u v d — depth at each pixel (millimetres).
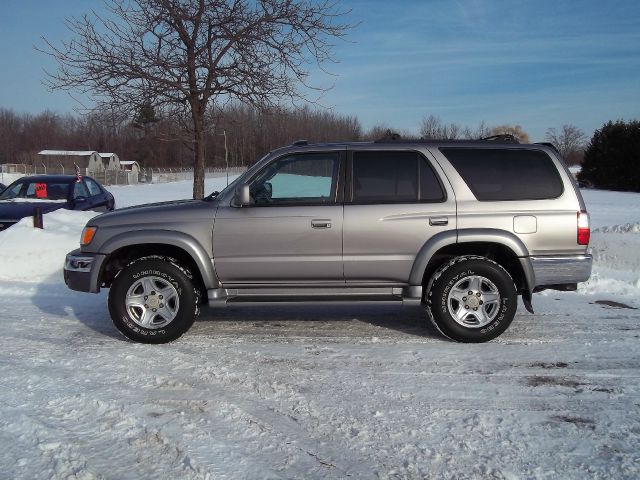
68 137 74375
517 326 6023
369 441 3547
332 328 6027
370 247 5402
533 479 3125
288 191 5531
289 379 4555
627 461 3295
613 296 7434
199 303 5707
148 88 9711
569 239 5391
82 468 3172
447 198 5430
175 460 3295
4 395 4184
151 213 5543
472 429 3707
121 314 5426
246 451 3410
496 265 5363
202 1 9203
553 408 4023
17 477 3086
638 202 35000
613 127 53500
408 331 5906
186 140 10594
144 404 4051
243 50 9703
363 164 5523
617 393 4285
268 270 5457
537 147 5570
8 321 6289
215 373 4672
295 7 9562
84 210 12078
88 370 4730
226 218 5430
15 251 8617
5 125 79188
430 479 3131
